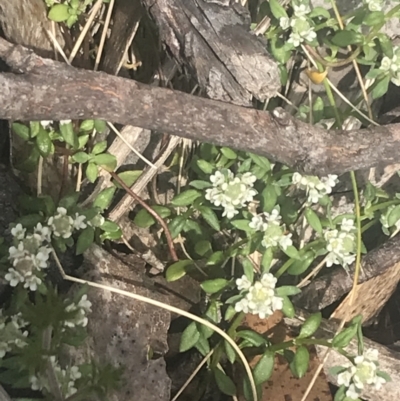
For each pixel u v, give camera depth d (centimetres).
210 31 15
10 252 16
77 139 18
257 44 15
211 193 18
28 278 15
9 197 17
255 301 17
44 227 16
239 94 15
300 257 19
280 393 18
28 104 14
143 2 15
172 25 15
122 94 15
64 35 19
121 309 18
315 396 18
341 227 19
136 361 18
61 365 16
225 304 19
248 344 18
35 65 14
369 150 16
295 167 16
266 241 18
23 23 17
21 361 14
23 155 18
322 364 18
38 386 15
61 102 14
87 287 16
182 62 16
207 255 19
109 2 18
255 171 18
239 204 18
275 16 18
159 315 19
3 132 18
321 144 16
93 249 19
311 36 18
